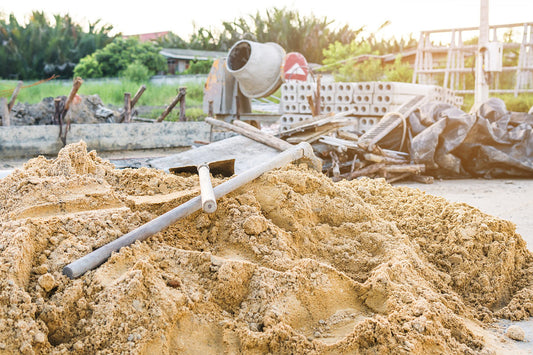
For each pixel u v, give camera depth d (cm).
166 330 273
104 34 4512
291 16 4791
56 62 4119
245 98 1584
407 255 385
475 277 407
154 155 1198
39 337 256
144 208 370
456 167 1025
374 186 537
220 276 309
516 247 448
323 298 321
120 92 2520
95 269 301
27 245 296
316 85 1344
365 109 1323
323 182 440
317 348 283
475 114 1030
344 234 406
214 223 368
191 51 4678
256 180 419
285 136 1007
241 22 5041
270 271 321
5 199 355
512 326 342
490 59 1399
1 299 263
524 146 1018
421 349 286
